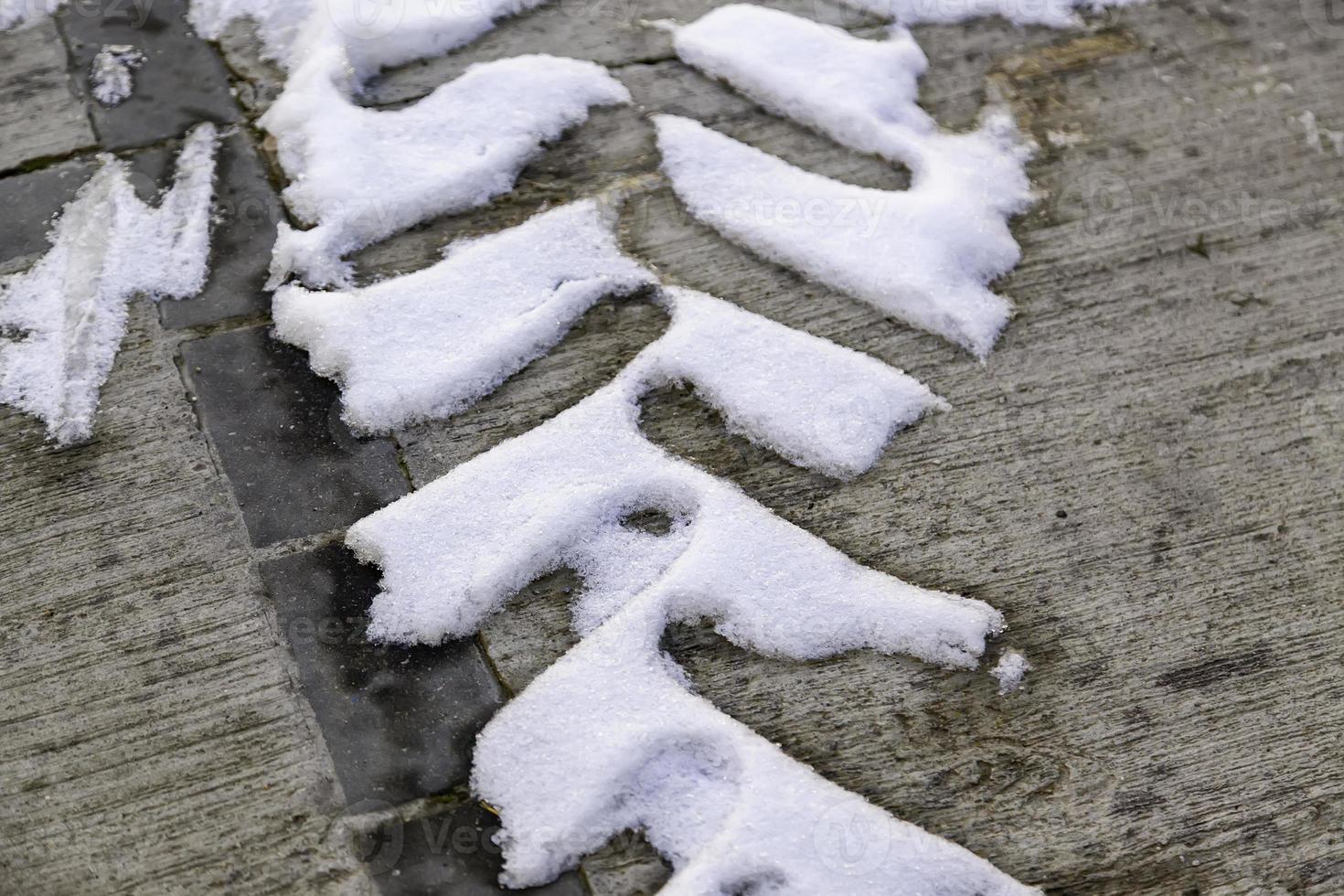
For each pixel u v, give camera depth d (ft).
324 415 6.59
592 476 6.49
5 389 6.62
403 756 6.17
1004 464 6.58
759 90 7.25
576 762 6.14
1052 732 6.25
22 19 7.31
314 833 6.09
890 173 7.10
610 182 7.02
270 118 7.09
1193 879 6.12
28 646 6.28
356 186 6.93
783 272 6.87
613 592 6.36
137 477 6.49
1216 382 6.73
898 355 6.75
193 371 6.64
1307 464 6.62
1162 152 7.19
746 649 6.31
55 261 6.82
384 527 6.41
